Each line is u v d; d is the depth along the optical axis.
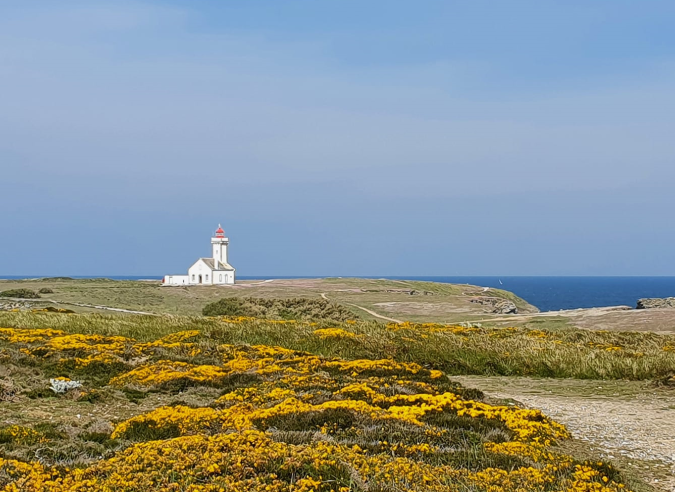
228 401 15.87
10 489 8.37
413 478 9.02
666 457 11.81
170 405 15.71
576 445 12.62
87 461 10.59
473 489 8.84
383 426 12.05
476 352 25.36
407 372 20.66
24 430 12.30
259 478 8.70
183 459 9.43
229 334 29.08
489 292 121.56
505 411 14.11
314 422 12.38
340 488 8.39
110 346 23.42
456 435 11.81
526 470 9.77
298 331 29.84
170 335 28.53
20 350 21.58
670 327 44.53
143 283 108.38
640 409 16.78
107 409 15.75
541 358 24.38
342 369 20.78
